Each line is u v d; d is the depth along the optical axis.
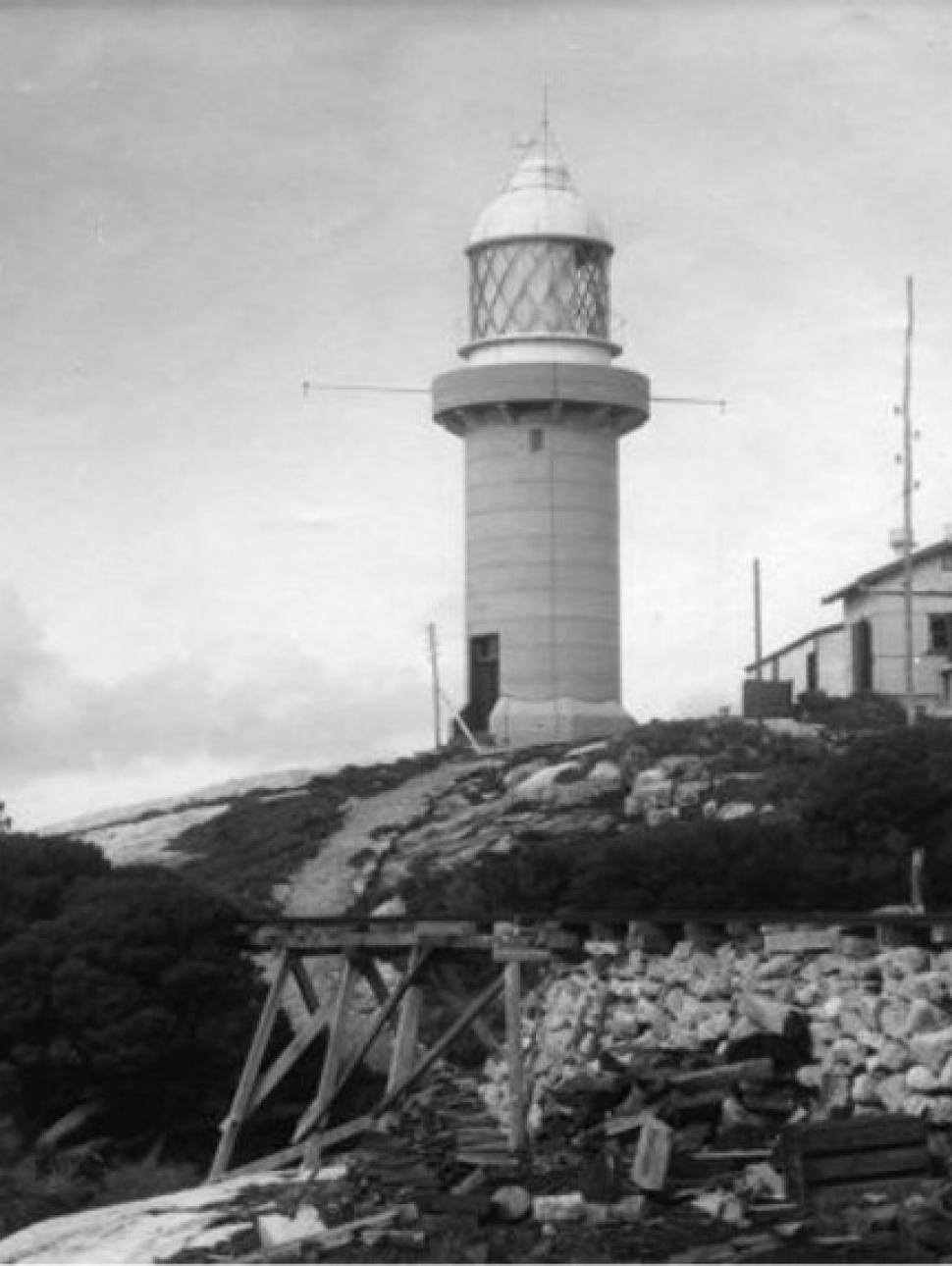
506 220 67.75
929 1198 20.42
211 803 63.53
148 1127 36.06
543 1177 23.66
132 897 37.34
